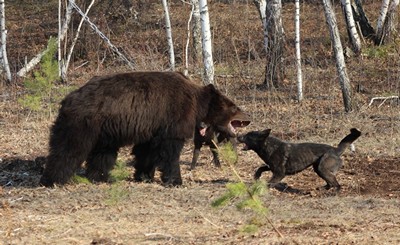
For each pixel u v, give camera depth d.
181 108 13.96
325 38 33.56
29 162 16.48
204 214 11.84
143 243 9.89
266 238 9.95
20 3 43.75
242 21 37.41
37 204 12.48
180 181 14.16
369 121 20.52
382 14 32.00
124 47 33.34
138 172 14.60
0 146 18.38
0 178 15.20
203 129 14.63
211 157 17.17
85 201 12.65
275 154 13.83
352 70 28.56
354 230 10.48
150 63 27.08
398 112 21.59
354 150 17.42
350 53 30.58
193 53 29.41
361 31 33.03
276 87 26.09
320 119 21.16
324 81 26.77
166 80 14.04
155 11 39.88
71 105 13.53
